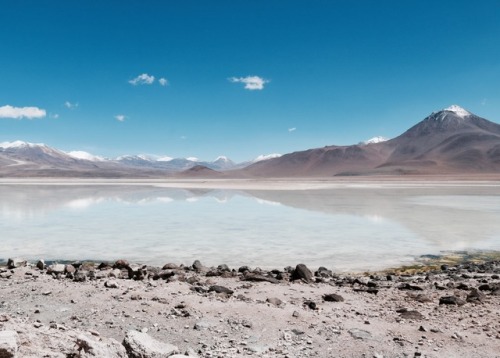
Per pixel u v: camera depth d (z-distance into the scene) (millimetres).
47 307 9805
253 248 19531
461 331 8570
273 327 8695
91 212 34625
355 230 24969
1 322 6703
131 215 32438
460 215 32875
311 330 8578
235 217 31234
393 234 23578
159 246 19922
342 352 7543
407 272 15406
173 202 45344
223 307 9844
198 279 13055
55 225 26719
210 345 7762
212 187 90125
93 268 14812
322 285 12680
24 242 20812
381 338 8180
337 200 48625
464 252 19125
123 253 18344
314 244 20562
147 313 9414
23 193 61938
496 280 13656
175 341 7930
